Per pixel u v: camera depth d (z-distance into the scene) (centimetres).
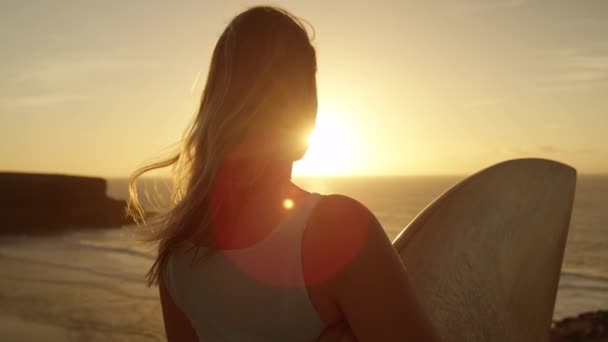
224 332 106
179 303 118
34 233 4831
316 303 93
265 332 98
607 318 1695
